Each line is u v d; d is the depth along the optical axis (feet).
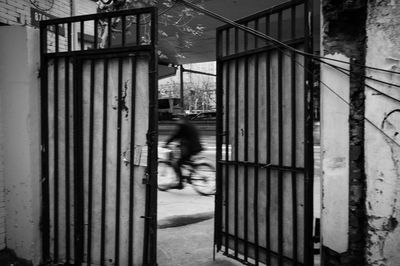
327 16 11.03
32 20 15.76
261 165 13.19
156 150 12.40
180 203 24.70
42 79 14.05
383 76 10.05
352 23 10.85
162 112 95.14
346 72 10.65
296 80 11.98
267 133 12.95
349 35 10.87
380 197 10.17
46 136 14.15
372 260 10.33
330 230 10.97
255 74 13.42
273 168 12.74
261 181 13.38
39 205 14.23
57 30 13.93
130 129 12.85
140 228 12.76
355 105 10.62
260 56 13.30
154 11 12.28
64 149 13.97
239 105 14.30
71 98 13.78
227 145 14.87
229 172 14.82
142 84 12.62
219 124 15.15
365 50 10.44
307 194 11.46
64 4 17.88
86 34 23.35
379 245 10.21
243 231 14.15
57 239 14.14
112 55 12.90
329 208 10.98
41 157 14.20
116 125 13.04
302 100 11.79
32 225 13.99
